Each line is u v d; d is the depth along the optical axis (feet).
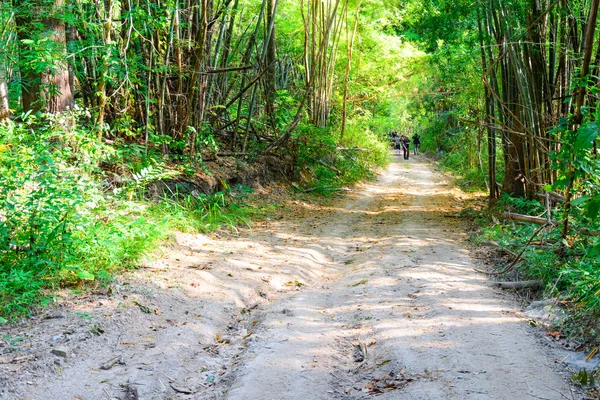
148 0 30.63
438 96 81.05
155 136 31.27
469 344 13.75
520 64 29.96
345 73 75.61
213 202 32.30
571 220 22.38
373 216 38.58
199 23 35.86
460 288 19.10
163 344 14.20
